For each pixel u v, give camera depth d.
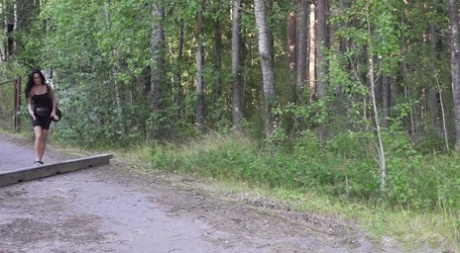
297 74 17.39
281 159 10.45
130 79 14.16
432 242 6.00
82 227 6.29
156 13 13.84
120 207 7.25
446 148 13.02
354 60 9.79
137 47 13.81
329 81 9.94
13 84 18.30
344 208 7.80
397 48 9.05
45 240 5.76
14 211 6.80
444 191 7.82
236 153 11.24
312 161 10.21
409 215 7.33
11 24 26.75
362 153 10.38
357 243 6.04
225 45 21.09
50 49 16.78
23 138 15.21
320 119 10.12
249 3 17.66
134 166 11.01
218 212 7.21
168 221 6.68
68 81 14.95
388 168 8.52
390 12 9.09
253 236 6.18
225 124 17.20
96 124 14.41
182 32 19.50
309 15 21.22
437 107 16.30
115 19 13.27
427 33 17.19
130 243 5.79
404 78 15.43
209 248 5.71
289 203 8.07
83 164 9.95
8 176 8.19
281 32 19.88
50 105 9.79
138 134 14.28
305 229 6.57
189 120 18.59
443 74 15.05
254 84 19.95
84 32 14.73
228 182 9.73
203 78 19.22
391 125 9.09
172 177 10.09
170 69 15.98
